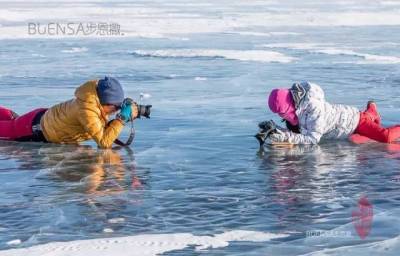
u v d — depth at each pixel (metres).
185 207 4.94
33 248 4.10
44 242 4.21
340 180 5.68
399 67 14.77
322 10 45.47
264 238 4.25
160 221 4.62
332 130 7.27
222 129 8.00
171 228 4.47
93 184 5.62
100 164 6.36
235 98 10.43
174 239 4.24
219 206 4.96
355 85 11.89
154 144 7.25
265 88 11.62
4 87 11.88
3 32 26.11
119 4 55.69
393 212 4.76
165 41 23.22
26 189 5.49
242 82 12.47
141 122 8.46
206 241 4.21
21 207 4.97
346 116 7.24
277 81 12.58
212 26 31.00
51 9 45.31
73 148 7.11
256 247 4.09
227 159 6.52
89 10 44.44
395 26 30.92
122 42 22.83
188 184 5.60
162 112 9.15
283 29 29.58
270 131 6.99
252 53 17.86
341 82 12.33
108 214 4.78
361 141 7.32
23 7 48.53
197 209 4.89
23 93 11.09
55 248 4.10
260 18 35.75
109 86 6.94
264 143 7.16
